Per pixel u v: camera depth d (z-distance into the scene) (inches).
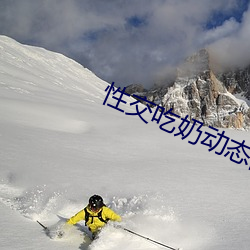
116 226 220.8
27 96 1486.2
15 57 3120.1
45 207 283.0
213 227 249.8
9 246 195.0
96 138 795.4
